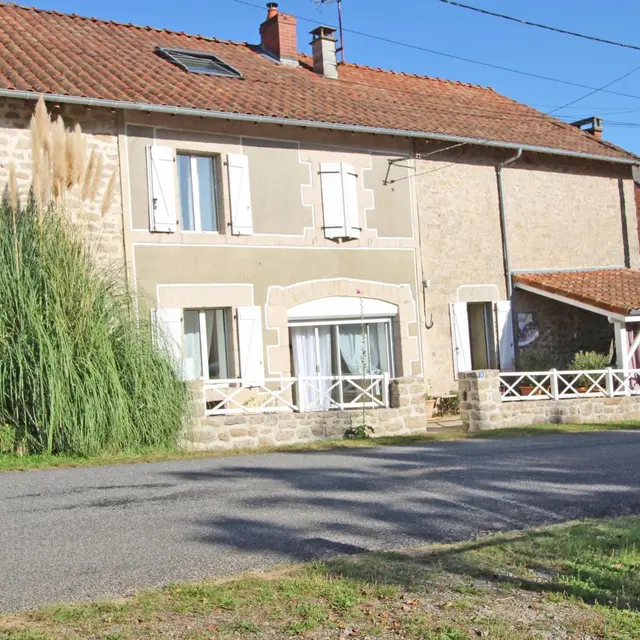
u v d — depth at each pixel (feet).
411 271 52.85
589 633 14.52
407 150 53.26
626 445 37.17
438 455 34.73
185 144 44.75
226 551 19.48
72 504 24.58
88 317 34.14
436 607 15.49
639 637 14.44
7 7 50.44
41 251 34.35
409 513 23.65
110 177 41.75
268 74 55.31
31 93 38.55
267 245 47.14
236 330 45.83
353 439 40.34
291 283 47.93
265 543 20.25
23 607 15.38
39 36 47.98
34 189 35.09
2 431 32.55
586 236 62.23
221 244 45.55
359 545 20.21
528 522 22.77
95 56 47.57
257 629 14.20
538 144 58.08
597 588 16.80
